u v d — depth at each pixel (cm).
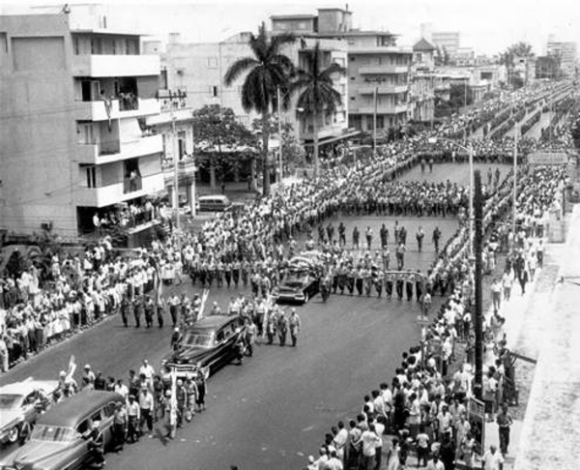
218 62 9469
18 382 2991
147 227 5822
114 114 5731
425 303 3988
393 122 13025
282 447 2566
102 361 3412
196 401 2873
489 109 16025
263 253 5019
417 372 2766
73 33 5538
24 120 5669
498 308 4019
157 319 4066
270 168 8350
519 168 8644
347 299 4444
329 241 5469
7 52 5631
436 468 2139
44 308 3741
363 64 12719
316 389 3066
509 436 2542
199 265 4712
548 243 5759
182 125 6981
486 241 5238
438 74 18962
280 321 3641
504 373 2903
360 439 2344
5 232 5691
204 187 8519
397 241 5422
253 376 3231
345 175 7856
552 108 15738
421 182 8225
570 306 4178
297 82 8344
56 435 2331
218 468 2423
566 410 2842
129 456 2517
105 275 4334
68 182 5653
